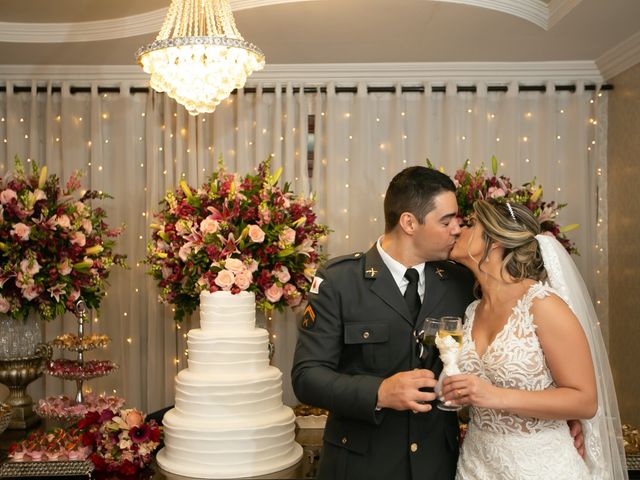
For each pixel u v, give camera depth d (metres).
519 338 2.17
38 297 3.71
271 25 4.06
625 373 4.57
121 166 4.88
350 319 2.32
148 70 3.10
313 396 2.22
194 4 3.45
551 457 2.15
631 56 4.36
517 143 4.79
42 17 4.21
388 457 2.24
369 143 4.89
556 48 4.48
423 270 2.37
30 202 3.62
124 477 3.04
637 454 2.98
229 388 3.05
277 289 3.72
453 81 4.82
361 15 3.90
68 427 3.60
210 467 2.99
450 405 2.06
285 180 4.88
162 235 3.88
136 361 4.85
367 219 4.84
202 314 3.25
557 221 4.82
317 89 4.87
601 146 4.84
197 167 4.87
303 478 2.96
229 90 3.12
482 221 2.27
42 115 4.96
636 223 4.40
